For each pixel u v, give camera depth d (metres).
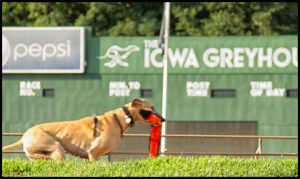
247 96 40.34
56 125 18.12
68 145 18.00
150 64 40.59
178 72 40.34
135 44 40.72
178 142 40.22
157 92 40.50
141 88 40.62
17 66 41.06
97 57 40.88
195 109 40.38
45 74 41.00
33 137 17.98
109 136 17.97
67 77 41.00
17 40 40.97
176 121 40.34
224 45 40.38
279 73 40.19
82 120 18.17
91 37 40.94
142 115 18.38
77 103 40.91
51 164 17.52
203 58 40.38
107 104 40.81
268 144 39.91
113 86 40.75
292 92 40.16
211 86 40.31
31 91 41.06
